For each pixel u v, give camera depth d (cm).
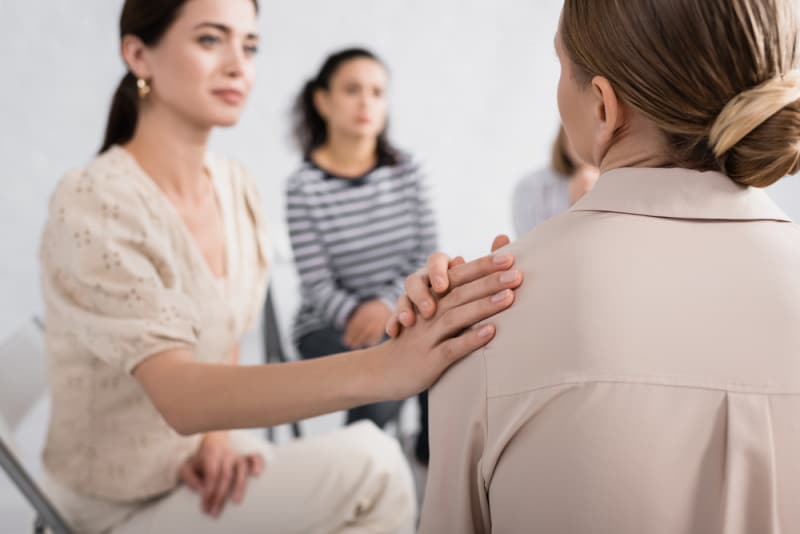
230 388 84
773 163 56
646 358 53
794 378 52
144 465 108
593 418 52
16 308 294
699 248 56
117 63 310
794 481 52
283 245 220
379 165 216
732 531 51
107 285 96
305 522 110
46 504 104
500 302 60
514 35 341
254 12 109
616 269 55
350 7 326
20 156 304
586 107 62
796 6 55
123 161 107
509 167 349
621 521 51
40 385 130
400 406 209
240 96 109
